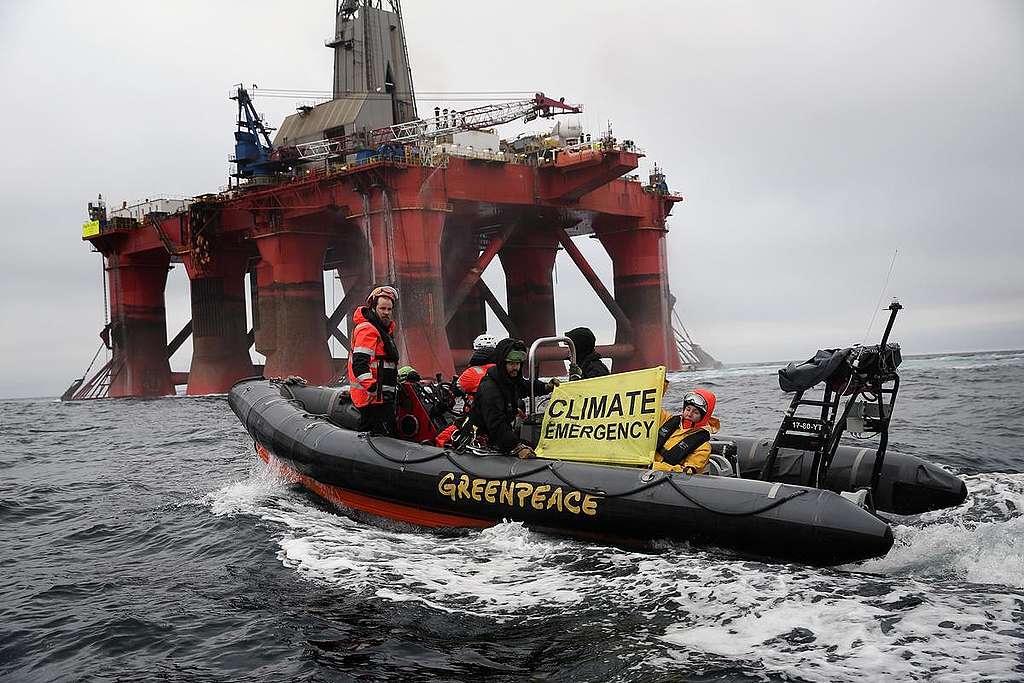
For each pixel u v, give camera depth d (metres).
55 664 5.35
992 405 18.56
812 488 6.44
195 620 5.93
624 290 65.81
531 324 69.19
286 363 53.78
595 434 7.64
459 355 56.06
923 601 5.36
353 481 8.57
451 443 8.59
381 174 47.88
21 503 10.93
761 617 5.27
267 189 54.66
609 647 5.03
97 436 21.95
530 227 63.50
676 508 6.72
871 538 5.98
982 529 6.91
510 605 5.84
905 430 14.41
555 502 7.27
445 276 65.00
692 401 7.33
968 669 4.40
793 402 6.98
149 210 65.81
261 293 56.44
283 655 5.24
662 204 65.44
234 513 9.11
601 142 51.12
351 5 60.22
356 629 5.56
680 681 4.50
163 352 70.44
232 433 19.55
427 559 7.00
